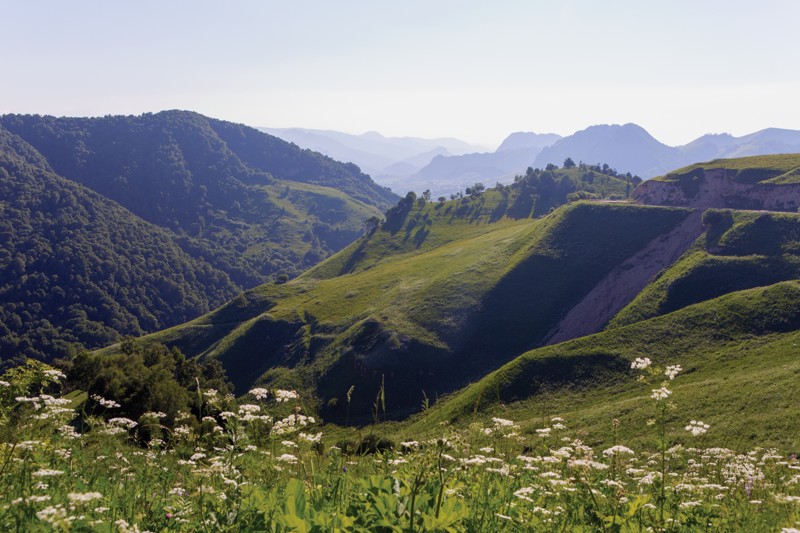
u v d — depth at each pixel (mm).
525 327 120188
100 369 48469
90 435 6375
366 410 100562
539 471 6668
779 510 6664
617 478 6832
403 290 144000
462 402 77188
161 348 77500
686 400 45750
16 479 4969
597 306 121562
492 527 4820
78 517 3947
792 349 67375
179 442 6109
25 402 5820
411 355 110938
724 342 76312
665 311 107062
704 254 117750
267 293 184000
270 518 4344
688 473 8586
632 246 133750
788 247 109500
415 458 5230
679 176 155250
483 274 138500
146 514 4754
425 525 4090
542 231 149625
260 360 140375
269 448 5680
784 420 33719
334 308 150750
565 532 5094
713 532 5758
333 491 5340
